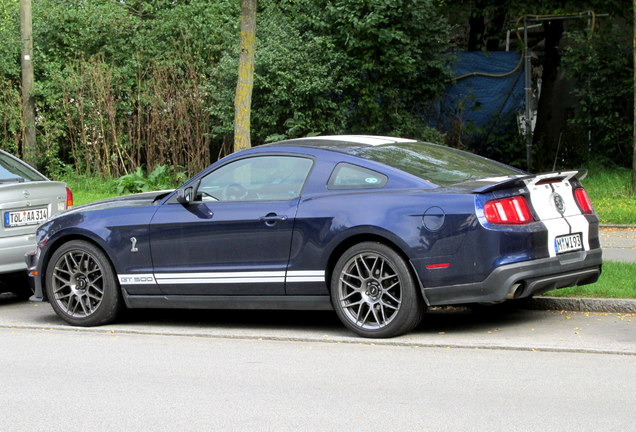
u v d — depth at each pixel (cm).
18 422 606
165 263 929
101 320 962
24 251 1109
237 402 641
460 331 870
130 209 955
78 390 687
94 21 2486
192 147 2350
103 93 2370
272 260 879
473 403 623
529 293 816
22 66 2397
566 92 2611
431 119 2461
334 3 2302
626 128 2373
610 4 2439
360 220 834
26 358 810
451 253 802
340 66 2269
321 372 725
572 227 852
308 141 922
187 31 2403
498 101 2470
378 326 840
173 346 851
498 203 805
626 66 2373
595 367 717
